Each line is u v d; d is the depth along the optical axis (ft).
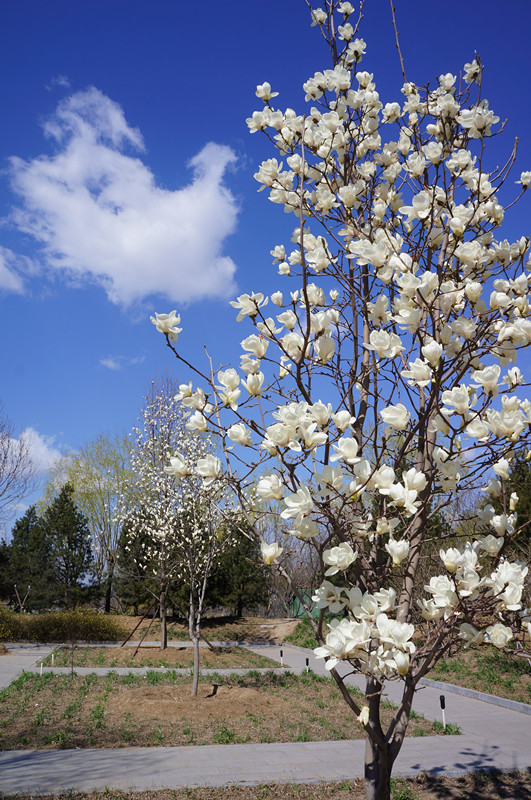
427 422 9.40
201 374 8.18
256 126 10.59
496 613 7.35
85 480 94.63
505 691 38.17
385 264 8.73
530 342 7.79
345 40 11.53
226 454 8.38
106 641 58.49
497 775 21.38
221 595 73.46
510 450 7.64
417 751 24.31
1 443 59.98
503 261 9.66
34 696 31.73
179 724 27.14
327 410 7.05
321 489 6.93
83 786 18.44
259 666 47.55
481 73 10.33
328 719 29.60
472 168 9.96
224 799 18.16
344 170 10.70
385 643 6.69
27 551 76.43
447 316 8.43
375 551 10.24
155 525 48.70
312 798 18.45
